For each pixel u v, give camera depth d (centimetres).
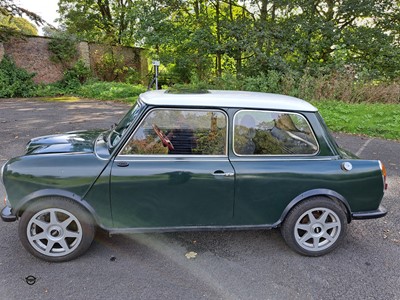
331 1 1509
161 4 1670
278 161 292
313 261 302
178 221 293
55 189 268
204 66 1731
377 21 1494
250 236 344
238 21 1595
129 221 287
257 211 298
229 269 285
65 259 286
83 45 1906
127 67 2136
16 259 288
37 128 825
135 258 296
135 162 277
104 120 954
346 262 301
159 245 320
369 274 283
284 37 1485
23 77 1612
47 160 273
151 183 278
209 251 313
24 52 1681
